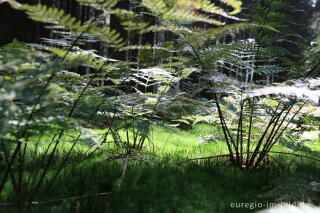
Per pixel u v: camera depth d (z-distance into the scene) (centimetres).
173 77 398
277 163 410
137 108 414
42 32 904
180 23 333
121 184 262
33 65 184
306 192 220
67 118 187
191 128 751
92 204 221
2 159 310
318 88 305
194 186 276
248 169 366
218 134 473
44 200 218
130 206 226
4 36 862
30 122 175
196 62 376
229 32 288
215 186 281
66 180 263
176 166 343
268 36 393
